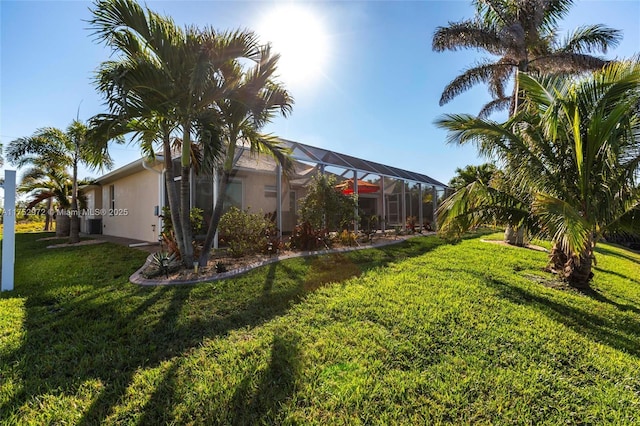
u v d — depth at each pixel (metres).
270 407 2.30
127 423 2.13
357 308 4.26
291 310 4.22
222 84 5.66
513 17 10.76
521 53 10.33
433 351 3.18
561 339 3.59
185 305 4.28
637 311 4.98
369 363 2.91
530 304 4.81
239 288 5.06
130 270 6.38
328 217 9.24
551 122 5.01
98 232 16.23
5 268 5.11
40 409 2.26
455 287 5.35
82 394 2.43
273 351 3.10
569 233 4.62
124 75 4.61
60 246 10.69
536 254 9.46
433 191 18.44
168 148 6.18
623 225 5.71
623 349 3.54
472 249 9.95
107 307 4.20
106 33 5.03
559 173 5.84
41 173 13.94
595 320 4.42
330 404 2.34
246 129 6.75
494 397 2.49
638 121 5.07
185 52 5.16
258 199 10.38
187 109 5.62
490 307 4.49
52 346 3.16
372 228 12.20
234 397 2.40
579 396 2.56
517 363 3.02
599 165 5.40
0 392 2.42
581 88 5.26
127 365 2.85
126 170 11.46
